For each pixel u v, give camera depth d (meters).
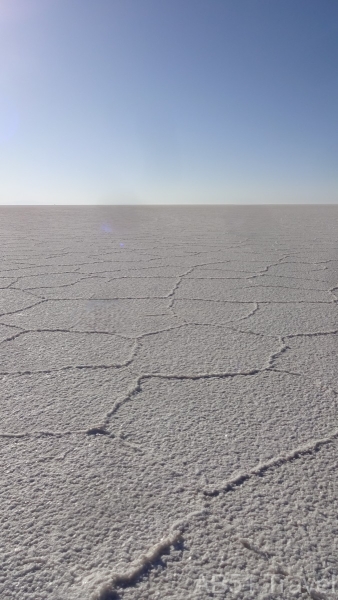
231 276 3.01
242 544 0.67
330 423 1.03
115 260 3.76
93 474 0.83
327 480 0.82
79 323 1.85
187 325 1.83
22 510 0.73
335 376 1.30
